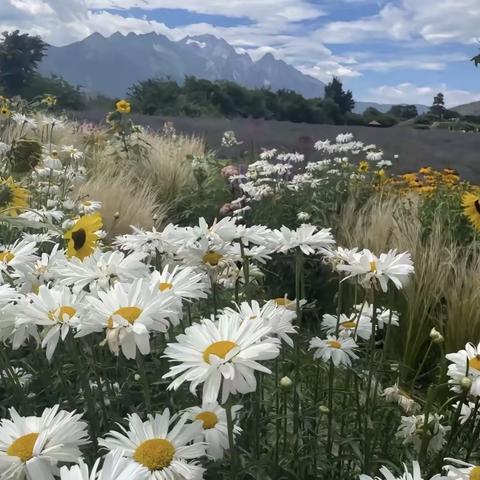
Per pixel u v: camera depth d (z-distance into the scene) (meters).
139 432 1.46
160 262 2.51
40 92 19.09
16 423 1.41
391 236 4.56
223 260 2.35
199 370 1.37
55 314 1.69
